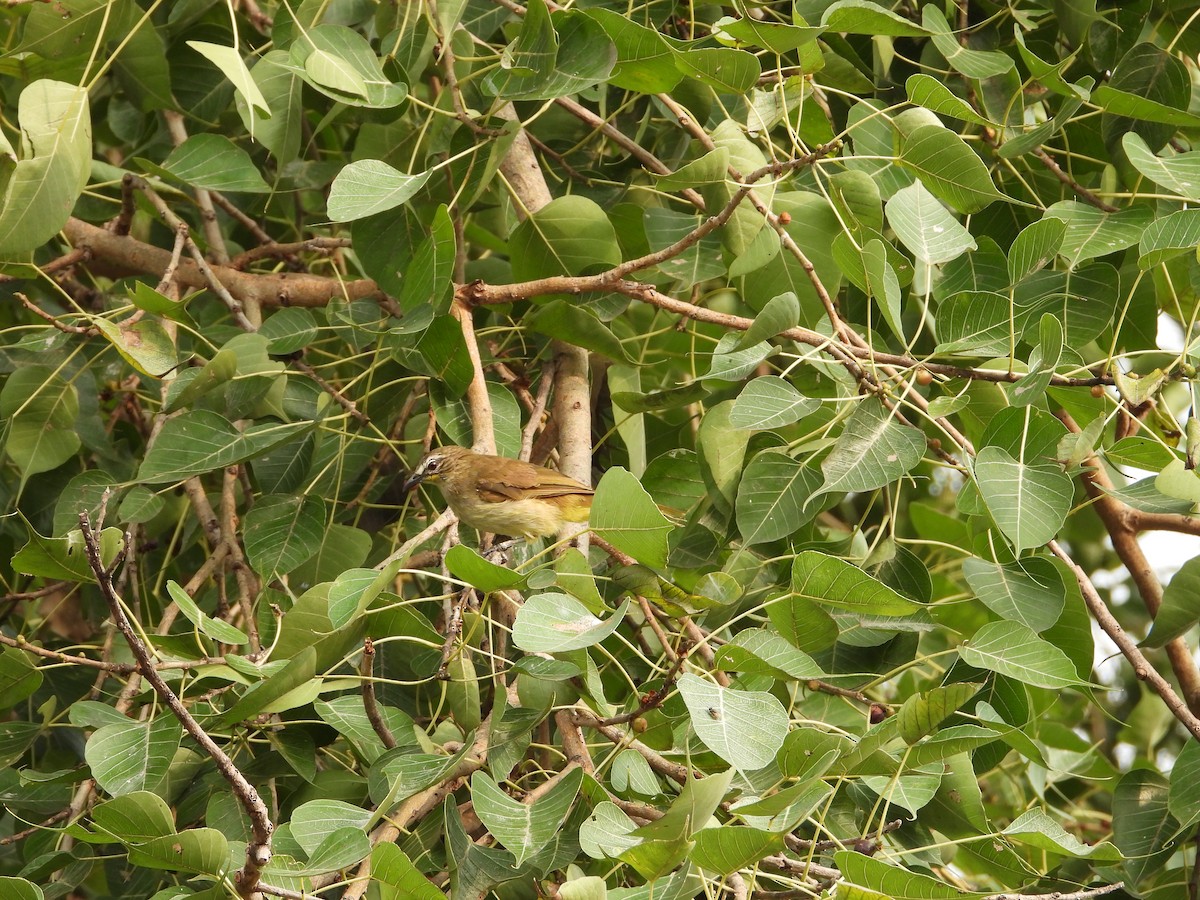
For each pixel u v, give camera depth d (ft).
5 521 27.07
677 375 28.99
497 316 28.63
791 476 20.49
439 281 21.20
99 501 22.82
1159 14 26.43
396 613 18.13
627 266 22.12
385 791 17.46
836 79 24.41
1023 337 21.56
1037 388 18.15
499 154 22.36
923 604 18.76
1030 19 27.66
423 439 25.27
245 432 22.65
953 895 14.97
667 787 20.56
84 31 23.52
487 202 28.63
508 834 15.85
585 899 14.38
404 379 23.97
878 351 23.94
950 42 23.47
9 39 25.70
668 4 25.77
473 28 27.48
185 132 29.43
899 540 21.72
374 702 18.37
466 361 22.65
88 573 18.56
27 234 20.02
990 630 18.56
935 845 17.97
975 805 20.18
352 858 14.94
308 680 17.44
